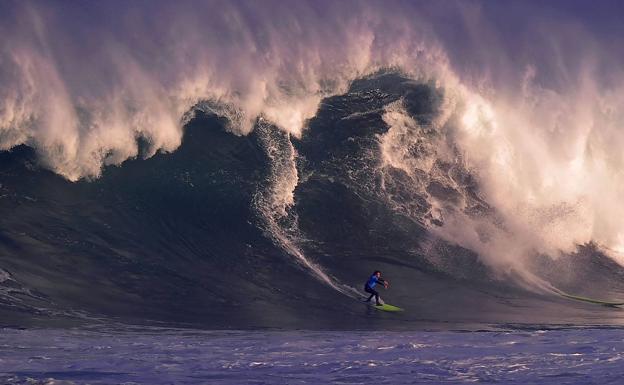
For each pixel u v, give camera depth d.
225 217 74.44
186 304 60.53
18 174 72.38
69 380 34.88
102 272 63.19
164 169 77.12
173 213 73.56
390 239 77.88
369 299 66.50
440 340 48.53
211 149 79.75
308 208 77.62
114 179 75.31
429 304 68.25
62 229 67.44
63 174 74.00
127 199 73.56
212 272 67.06
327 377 36.28
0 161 72.69
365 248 76.12
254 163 79.69
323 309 63.06
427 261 76.38
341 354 42.44
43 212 69.19
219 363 39.38
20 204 69.44
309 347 45.06
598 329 58.16
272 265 70.00
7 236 64.62
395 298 68.75
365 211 79.44
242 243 72.25
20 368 37.03
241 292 64.44
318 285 68.19
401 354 42.25
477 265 78.00
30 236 65.38
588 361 39.75
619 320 65.38
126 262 65.31
